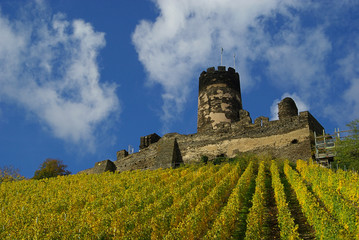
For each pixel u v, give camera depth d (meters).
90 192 23.38
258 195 17.66
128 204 19.55
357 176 18.08
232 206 16.02
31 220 17.61
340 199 15.06
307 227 14.77
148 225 14.88
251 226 13.51
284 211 14.50
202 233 15.56
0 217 18.69
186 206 17.47
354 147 23.64
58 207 19.89
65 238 14.31
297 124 30.86
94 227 15.45
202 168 27.72
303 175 23.08
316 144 28.33
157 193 20.70
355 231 13.05
